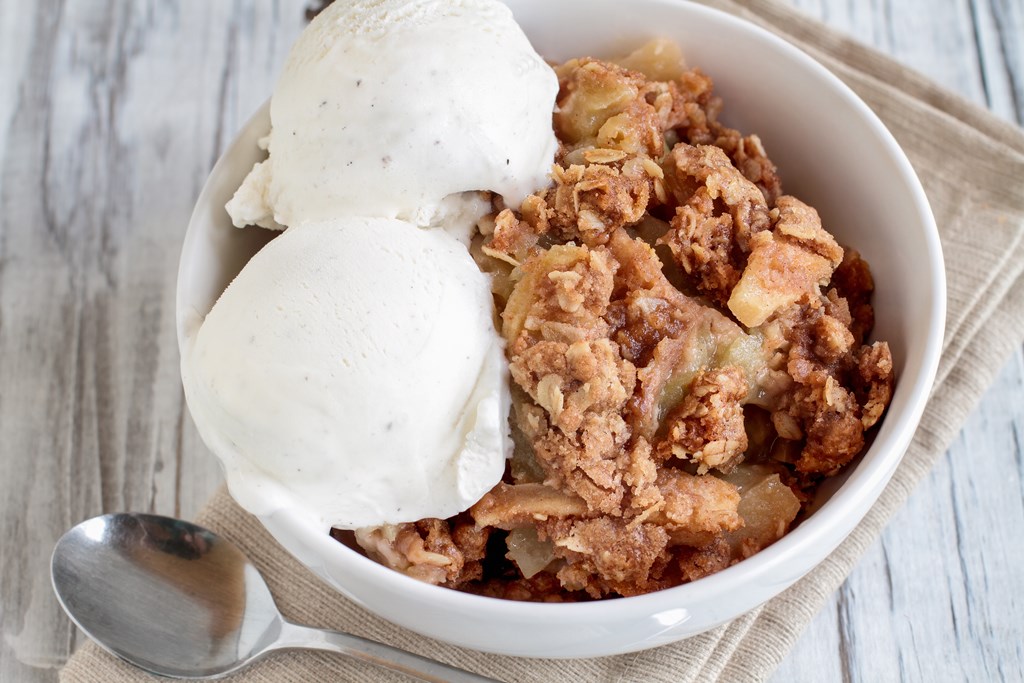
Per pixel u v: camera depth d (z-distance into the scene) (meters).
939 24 0.51
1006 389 0.46
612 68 0.42
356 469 0.37
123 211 0.50
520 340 0.38
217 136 0.51
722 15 0.42
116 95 0.52
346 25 0.40
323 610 0.41
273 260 0.38
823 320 0.39
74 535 0.42
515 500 0.38
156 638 0.41
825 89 0.41
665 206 0.41
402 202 0.39
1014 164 0.45
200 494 0.46
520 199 0.40
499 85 0.39
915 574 0.43
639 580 0.38
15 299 0.49
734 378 0.38
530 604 0.36
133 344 0.48
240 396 0.37
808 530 0.36
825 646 0.43
